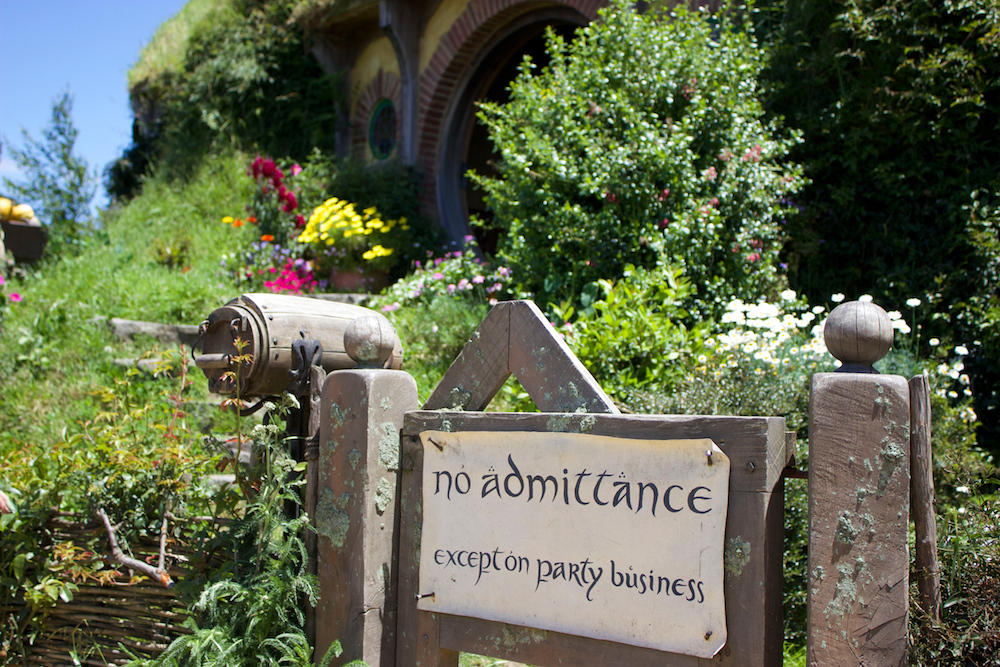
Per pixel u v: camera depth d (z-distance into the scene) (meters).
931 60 4.60
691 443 1.54
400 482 2.01
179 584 2.21
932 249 4.67
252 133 8.76
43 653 2.47
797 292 4.90
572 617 1.66
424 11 8.06
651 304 4.07
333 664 1.97
